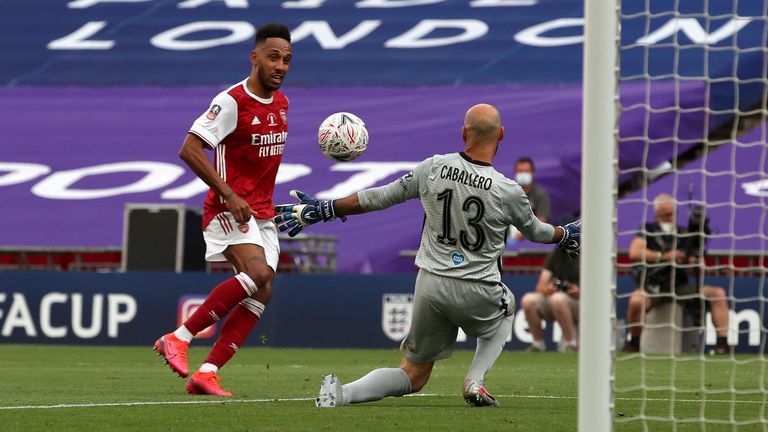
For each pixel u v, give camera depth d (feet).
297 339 158.81
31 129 226.17
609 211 46.52
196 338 158.92
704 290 142.00
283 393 79.25
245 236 77.87
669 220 140.05
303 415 60.59
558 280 149.18
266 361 127.24
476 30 245.86
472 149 63.16
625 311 147.13
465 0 255.70
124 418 59.21
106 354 137.39
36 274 162.09
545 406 68.90
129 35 256.52
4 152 220.02
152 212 163.53
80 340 160.76
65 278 161.48
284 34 77.92
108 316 160.45
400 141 213.87
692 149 201.57
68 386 85.40
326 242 174.91
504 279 154.51
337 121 73.15
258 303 78.38
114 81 242.58
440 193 62.85
